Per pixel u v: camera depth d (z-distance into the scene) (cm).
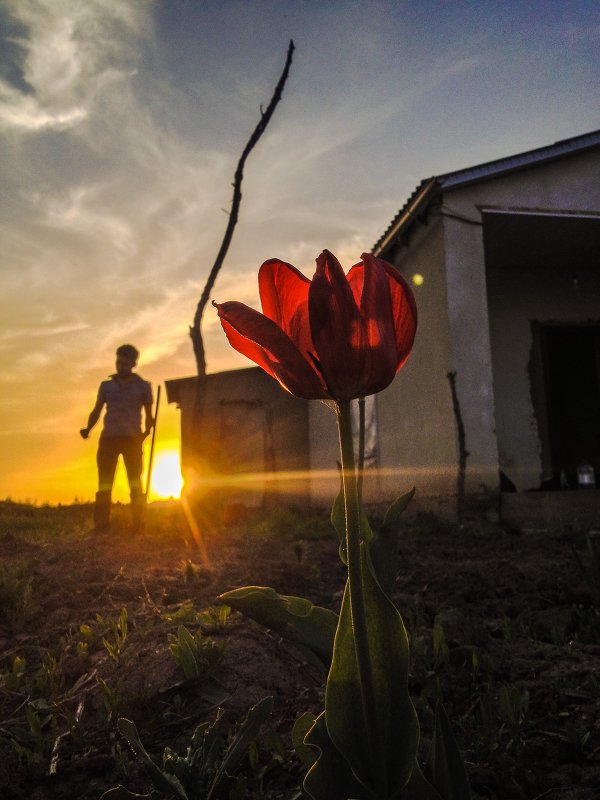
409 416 984
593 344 1132
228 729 188
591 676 211
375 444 1173
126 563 453
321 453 1526
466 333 838
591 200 894
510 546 563
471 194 866
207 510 809
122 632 258
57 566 441
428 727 183
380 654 98
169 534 650
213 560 471
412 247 978
